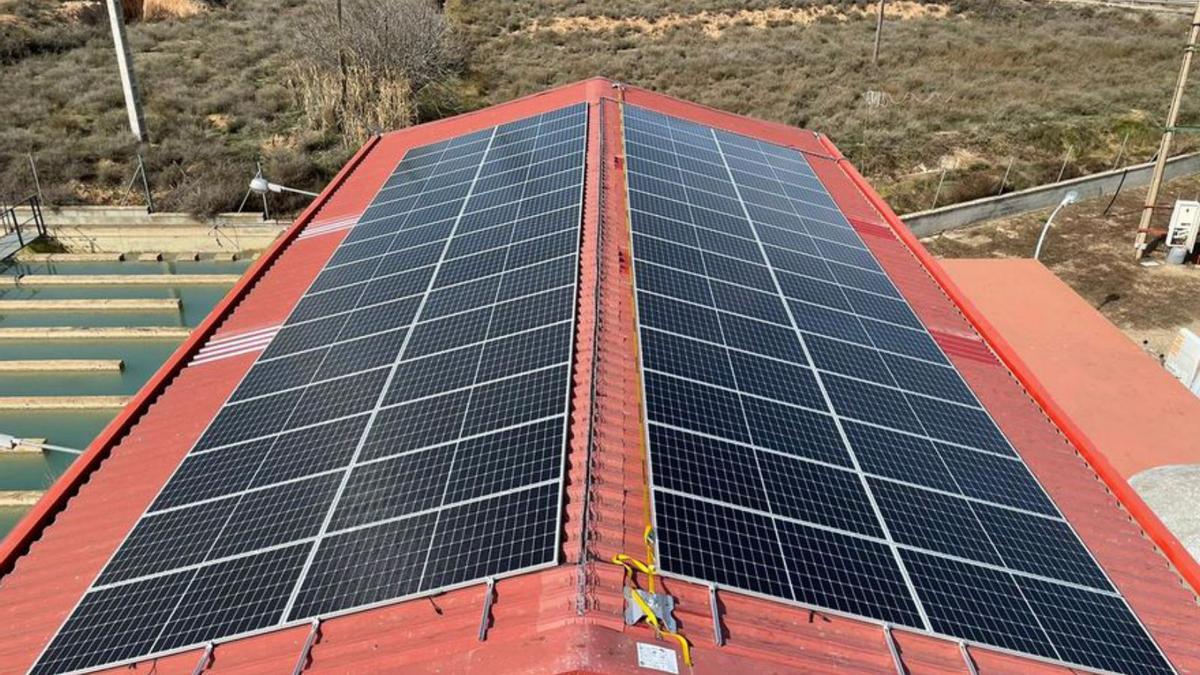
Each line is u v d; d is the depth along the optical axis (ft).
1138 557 36.45
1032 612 29.96
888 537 31.35
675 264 47.96
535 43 192.75
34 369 76.43
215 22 197.77
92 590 31.71
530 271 47.06
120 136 124.88
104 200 111.55
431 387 38.68
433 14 160.04
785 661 25.64
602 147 63.82
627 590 26.09
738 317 44.62
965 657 27.35
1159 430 62.44
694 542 28.04
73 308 87.30
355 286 53.78
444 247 54.95
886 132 142.41
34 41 169.58
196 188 110.01
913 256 65.00
